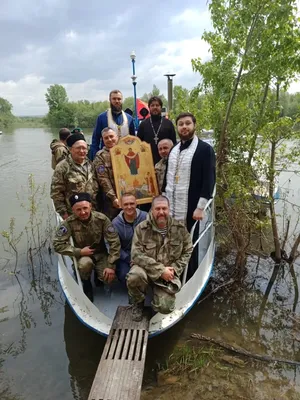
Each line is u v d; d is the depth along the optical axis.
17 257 6.78
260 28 4.99
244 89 5.38
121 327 3.66
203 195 4.18
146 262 3.76
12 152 22.59
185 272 4.18
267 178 5.78
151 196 4.95
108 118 5.68
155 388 3.63
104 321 3.89
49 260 6.67
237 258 5.64
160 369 3.89
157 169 5.11
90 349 4.27
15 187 12.49
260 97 5.67
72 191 4.73
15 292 5.66
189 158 4.25
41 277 6.11
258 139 5.82
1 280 6.02
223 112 5.80
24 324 4.83
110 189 4.89
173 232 3.91
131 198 4.27
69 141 4.75
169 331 4.51
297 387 3.60
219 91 5.64
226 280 5.64
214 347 4.22
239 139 5.72
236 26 5.18
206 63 5.78
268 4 4.81
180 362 3.94
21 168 16.44
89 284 4.49
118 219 4.45
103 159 4.94
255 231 6.36
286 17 4.75
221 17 5.45
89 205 4.18
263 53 5.04
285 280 5.75
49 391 3.66
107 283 4.44
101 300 4.40
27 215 9.13
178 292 4.00
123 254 4.42
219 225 6.47
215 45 5.58
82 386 3.72
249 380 3.69
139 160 4.90
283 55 4.93
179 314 4.00
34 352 4.25
